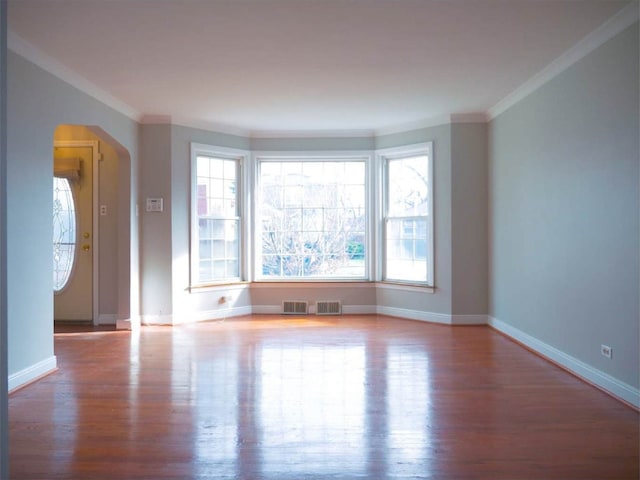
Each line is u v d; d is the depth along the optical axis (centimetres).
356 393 385
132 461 275
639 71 335
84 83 497
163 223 652
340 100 575
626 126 351
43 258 429
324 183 748
